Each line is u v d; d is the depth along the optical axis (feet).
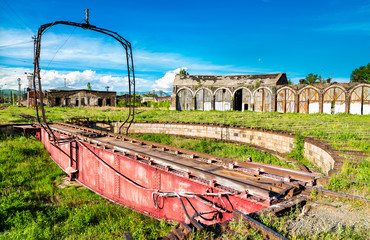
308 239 10.96
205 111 121.70
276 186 16.46
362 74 178.70
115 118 85.15
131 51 37.76
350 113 89.25
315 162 38.06
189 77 136.87
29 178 37.22
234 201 15.56
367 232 11.61
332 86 92.94
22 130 58.95
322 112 95.76
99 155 28.50
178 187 19.30
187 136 71.72
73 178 32.71
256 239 10.75
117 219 24.12
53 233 21.67
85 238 20.75
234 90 120.26
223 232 11.57
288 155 45.70
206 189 17.15
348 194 15.43
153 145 29.37
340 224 12.40
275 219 12.39
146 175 22.29
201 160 22.98
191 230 11.13
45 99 180.86
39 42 24.97
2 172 37.42
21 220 23.57
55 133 41.60
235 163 21.53
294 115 90.63
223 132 64.95
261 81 114.52
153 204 20.90
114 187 26.27
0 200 28.07
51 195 31.42
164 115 100.01
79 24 29.43
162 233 18.97
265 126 60.64
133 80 38.24
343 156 27.17
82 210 26.45
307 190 16.52
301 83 104.32
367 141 33.53
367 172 20.15
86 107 158.71
